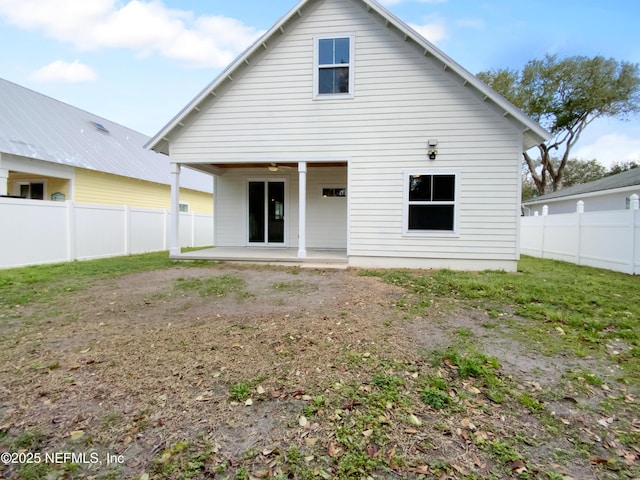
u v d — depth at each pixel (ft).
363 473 5.82
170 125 27.55
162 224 41.73
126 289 18.70
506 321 13.53
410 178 25.99
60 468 5.89
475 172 25.27
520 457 6.25
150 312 14.53
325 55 26.43
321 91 26.63
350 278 22.20
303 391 8.29
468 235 25.57
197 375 9.04
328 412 7.48
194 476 5.73
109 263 28.35
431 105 25.44
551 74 72.59
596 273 24.82
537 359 10.21
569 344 11.30
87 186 40.63
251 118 27.35
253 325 12.87
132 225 36.78
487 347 11.02
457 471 5.90
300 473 5.81
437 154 25.52
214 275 23.12
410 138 25.77
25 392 8.16
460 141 25.29
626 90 68.64
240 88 27.35
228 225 37.47
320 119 26.66
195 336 11.72
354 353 10.41
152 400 7.89
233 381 8.75
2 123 34.09
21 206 26.08
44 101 43.98
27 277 21.47
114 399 7.93
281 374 9.11
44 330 12.22
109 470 5.86
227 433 6.81
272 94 27.04
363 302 16.19
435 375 9.12
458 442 6.62
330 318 13.73
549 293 17.66
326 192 35.88
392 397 8.05
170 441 6.56
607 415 7.55
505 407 7.79
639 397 8.27
